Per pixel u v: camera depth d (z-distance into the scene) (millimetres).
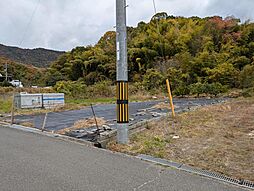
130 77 33531
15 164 3967
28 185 3121
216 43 33750
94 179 3340
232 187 3125
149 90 27250
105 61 37438
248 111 9383
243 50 30250
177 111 10352
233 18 36281
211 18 38281
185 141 5344
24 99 14469
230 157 4227
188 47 33625
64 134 6703
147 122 7473
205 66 27938
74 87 26938
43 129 7488
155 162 4105
